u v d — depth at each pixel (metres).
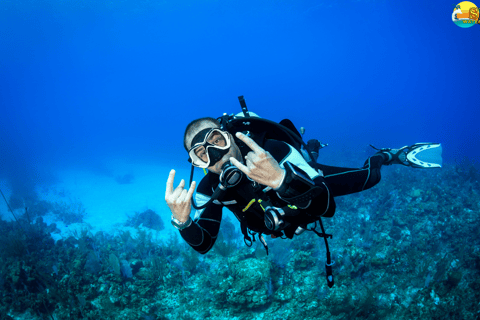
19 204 21.86
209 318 8.21
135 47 112.88
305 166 1.32
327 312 7.83
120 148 72.94
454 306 7.71
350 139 61.91
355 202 14.78
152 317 8.23
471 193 15.52
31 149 82.31
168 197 1.46
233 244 11.47
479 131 64.75
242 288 8.19
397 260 9.71
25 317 9.04
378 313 7.66
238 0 80.12
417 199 14.54
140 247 11.96
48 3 70.69
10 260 10.68
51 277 9.86
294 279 9.02
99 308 8.69
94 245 12.41
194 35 111.56
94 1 72.25
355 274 9.04
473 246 10.44
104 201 23.30
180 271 10.14
